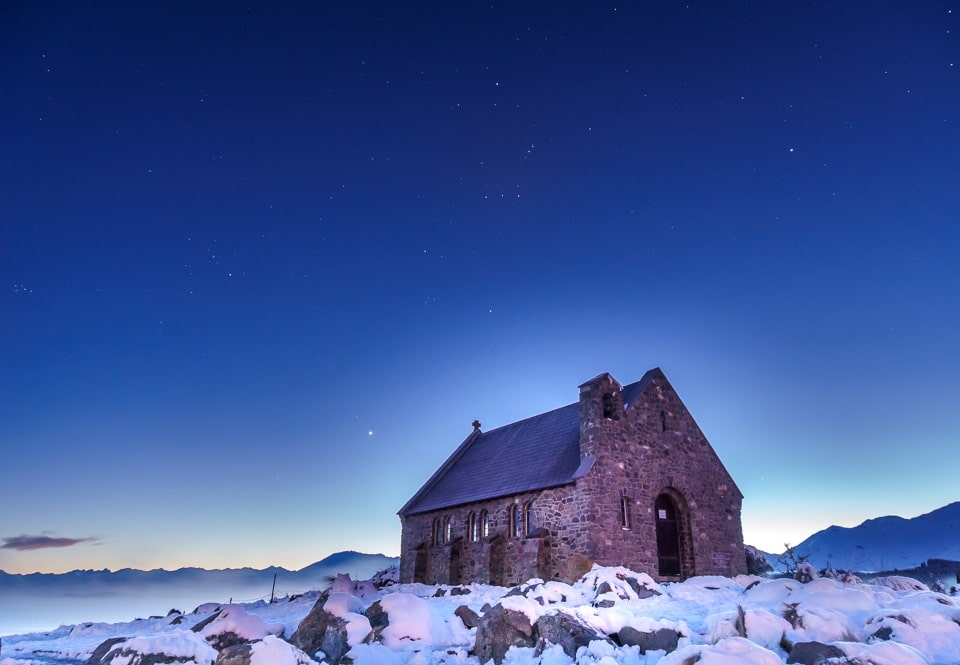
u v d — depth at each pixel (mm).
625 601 21500
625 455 30781
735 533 33844
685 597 22750
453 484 40844
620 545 28938
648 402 32969
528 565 29438
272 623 25000
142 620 33344
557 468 31922
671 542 32000
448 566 35500
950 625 13867
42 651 23797
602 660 14023
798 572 30844
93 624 31031
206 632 20656
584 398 31156
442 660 17078
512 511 33219
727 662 11922
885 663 11703
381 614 20016
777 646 14117
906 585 26844
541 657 15477
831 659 12125
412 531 40812
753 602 20875
